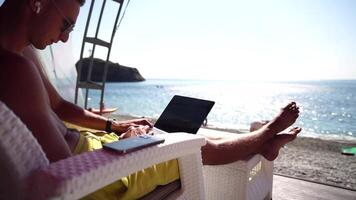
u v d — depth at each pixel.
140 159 0.69
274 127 1.57
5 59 0.68
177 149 0.84
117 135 1.60
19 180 0.53
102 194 0.90
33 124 0.70
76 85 3.50
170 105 1.79
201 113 1.62
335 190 2.06
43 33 0.89
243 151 1.44
